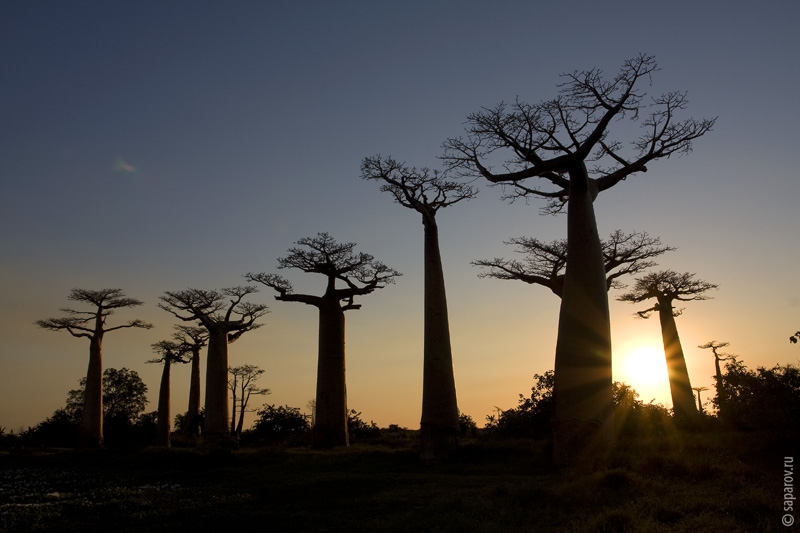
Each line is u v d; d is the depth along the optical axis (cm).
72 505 1252
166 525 998
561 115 1733
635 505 896
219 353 3453
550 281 2381
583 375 1611
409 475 1606
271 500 1244
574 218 1716
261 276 2734
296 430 3794
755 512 825
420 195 2158
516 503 1013
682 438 1698
